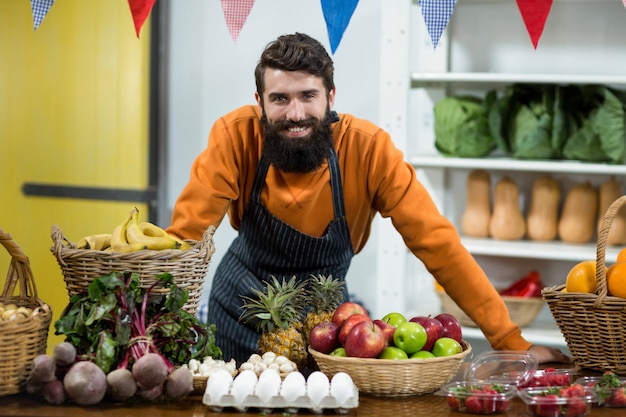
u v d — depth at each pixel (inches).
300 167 98.6
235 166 105.3
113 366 79.4
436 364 81.5
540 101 152.9
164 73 183.0
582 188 156.9
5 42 188.9
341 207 105.7
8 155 191.0
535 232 158.9
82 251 82.9
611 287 88.3
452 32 165.3
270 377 78.5
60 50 185.6
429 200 104.3
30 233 190.7
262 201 106.2
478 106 155.6
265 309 89.6
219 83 181.5
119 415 75.5
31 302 87.0
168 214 186.1
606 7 159.5
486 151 156.6
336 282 91.0
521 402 82.6
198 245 88.7
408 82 152.1
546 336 149.6
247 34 179.2
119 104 182.5
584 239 156.0
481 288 99.8
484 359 88.2
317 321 89.0
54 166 187.9
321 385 77.3
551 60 162.2
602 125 148.4
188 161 184.1
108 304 79.7
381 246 156.9
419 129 167.8
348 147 104.3
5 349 78.4
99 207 185.3
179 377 77.2
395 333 82.3
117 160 183.6
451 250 100.4
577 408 76.1
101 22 182.2
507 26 163.2
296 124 95.6
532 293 154.0
